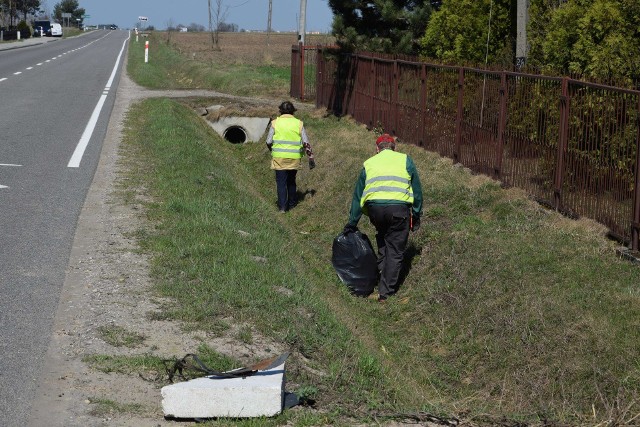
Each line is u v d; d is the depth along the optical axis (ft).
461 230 42.01
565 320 29.71
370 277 40.57
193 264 32.07
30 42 359.66
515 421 21.31
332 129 81.66
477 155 53.72
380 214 38.83
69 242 35.40
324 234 50.47
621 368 26.12
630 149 35.99
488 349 30.48
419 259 41.47
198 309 27.32
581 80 40.57
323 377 23.44
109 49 309.42
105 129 75.00
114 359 23.04
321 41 196.13
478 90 53.52
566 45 46.55
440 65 60.34
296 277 33.91
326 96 97.91
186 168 54.80
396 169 39.27
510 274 35.14
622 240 36.70
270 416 20.04
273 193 63.87
